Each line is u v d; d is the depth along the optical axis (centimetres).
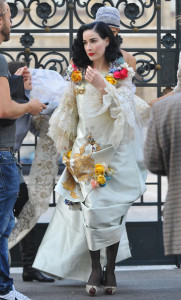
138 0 854
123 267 887
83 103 698
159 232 870
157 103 468
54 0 849
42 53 855
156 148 462
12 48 849
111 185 700
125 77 692
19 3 850
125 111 669
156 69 858
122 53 779
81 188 703
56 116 720
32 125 794
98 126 687
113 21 760
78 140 708
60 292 736
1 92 594
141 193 712
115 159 700
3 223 612
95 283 708
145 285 771
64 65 857
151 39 859
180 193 457
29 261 802
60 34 854
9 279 648
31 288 761
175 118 454
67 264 754
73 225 760
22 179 770
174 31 860
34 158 790
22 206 772
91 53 690
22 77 639
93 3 854
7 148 610
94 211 684
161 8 858
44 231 860
